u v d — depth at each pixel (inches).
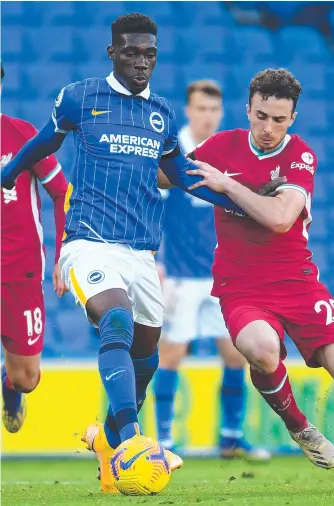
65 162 1322.6
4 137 727.1
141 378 626.5
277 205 610.5
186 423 1035.9
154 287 599.5
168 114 606.5
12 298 750.5
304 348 641.6
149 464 499.8
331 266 1352.1
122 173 578.9
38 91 1405.0
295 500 519.5
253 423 1032.8
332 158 1422.2
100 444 603.5
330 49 1475.1
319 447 645.9
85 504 500.7
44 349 1225.4
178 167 624.7
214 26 1459.2
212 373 1043.3
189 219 1008.9
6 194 735.7
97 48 1432.1
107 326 534.0
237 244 641.0
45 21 1429.6
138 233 585.0
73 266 569.0
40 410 1028.5
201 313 996.6
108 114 583.5
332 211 1385.3
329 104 1454.2
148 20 582.2
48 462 994.1
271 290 637.3
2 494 594.2
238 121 1409.9
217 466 917.2
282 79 602.5
